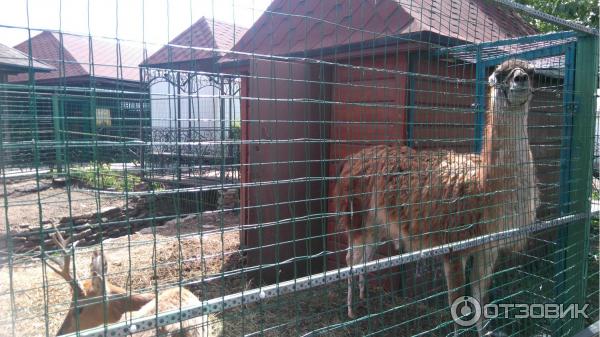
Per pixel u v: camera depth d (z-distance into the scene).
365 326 4.43
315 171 5.61
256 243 5.70
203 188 1.91
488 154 3.98
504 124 3.88
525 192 3.94
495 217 3.85
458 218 3.96
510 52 5.15
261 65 5.32
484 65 4.95
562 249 3.91
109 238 6.84
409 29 4.61
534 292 4.57
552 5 7.93
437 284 4.97
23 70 7.52
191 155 3.89
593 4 7.20
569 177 3.99
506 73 3.95
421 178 4.16
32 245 4.22
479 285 4.05
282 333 4.15
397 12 4.82
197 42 5.11
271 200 5.43
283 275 5.52
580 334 3.53
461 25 5.36
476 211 3.90
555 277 4.14
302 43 5.46
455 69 4.95
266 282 5.53
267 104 5.33
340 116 5.57
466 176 4.01
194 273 5.57
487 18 6.11
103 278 1.57
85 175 2.68
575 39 4.07
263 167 5.40
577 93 3.94
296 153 5.43
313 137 5.53
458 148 5.18
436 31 4.62
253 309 4.69
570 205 3.96
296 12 5.55
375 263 2.29
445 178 4.07
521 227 3.28
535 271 5.01
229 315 4.45
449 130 5.16
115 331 1.54
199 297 4.88
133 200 7.86
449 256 4.05
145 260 5.93
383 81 5.14
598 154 4.09
